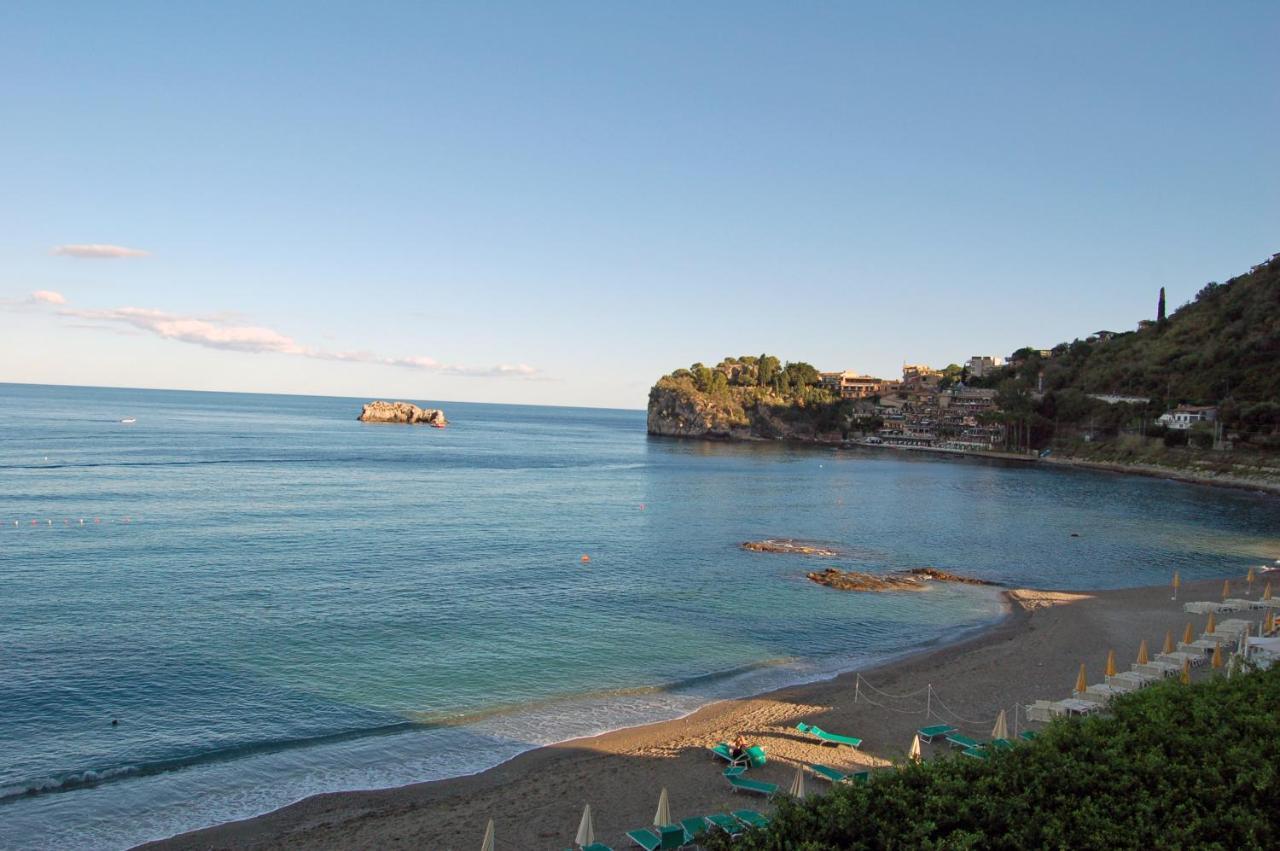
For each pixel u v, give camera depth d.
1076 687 33.66
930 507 115.75
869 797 17.44
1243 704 20.89
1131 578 68.12
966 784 17.47
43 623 43.75
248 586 53.91
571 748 29.89
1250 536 91.31
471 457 185.12
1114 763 17.97
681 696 36.19
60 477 111.88
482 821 24.03
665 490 129.88
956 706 34.34
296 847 22.47
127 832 23.41
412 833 23.27
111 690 34.78
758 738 30.50
